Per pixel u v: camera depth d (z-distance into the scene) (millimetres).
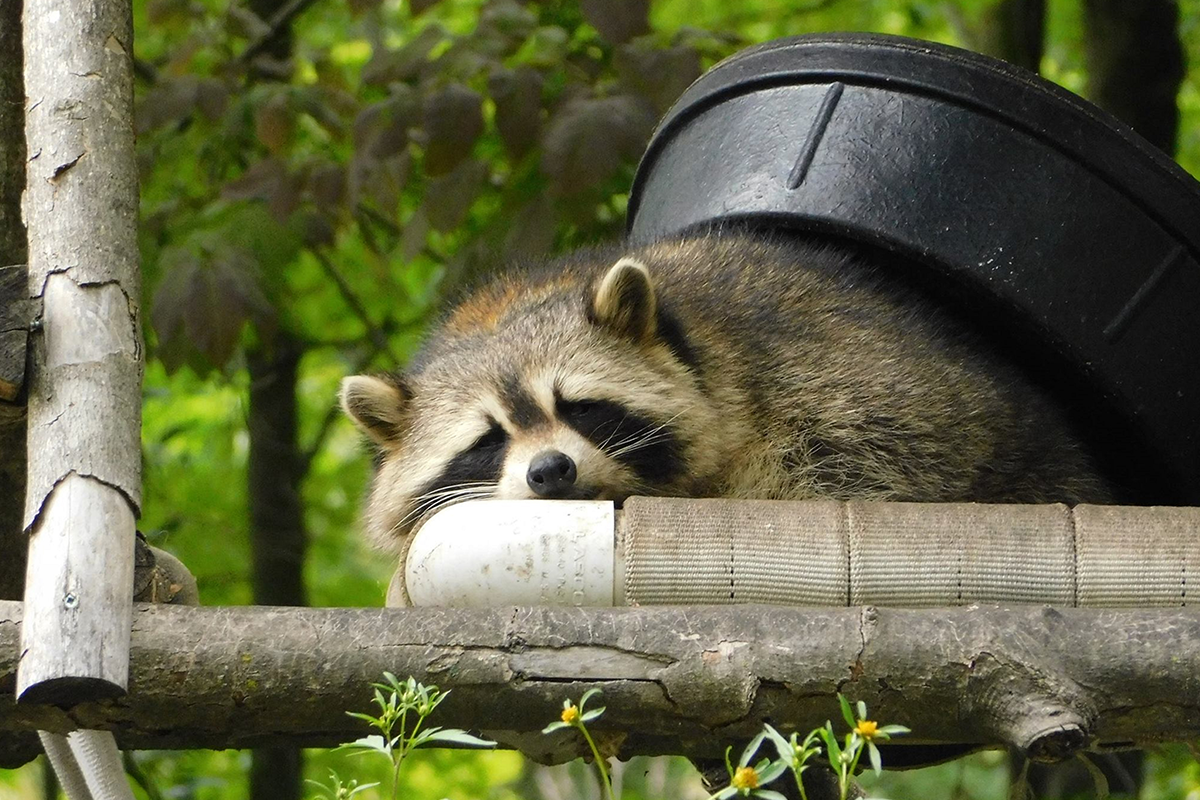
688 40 15250
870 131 10023
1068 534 7258
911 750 9188
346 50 20516
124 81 8125
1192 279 9695
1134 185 9586
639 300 10320
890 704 6625
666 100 14086
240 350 17375
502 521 7234
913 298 10430
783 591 7156
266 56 17391
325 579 21609
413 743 6371
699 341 10320
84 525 6746
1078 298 9484
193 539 19609
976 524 7266
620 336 10383
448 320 11727
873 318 10125
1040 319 9469
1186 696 6570
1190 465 9742
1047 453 9898
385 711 6410
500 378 10375
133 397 7285
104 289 7426
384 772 18797
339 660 6660
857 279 10406
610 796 6578
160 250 15828
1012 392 10000
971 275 9562
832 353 10023
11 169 9102
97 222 7590
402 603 7715
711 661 6617
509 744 7562
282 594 18781
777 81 10523
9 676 6609
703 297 10523
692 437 10070
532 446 9984
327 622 6758
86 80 7949
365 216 17422
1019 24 18203
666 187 11242
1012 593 7184
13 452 8406
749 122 10594
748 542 7180
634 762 27844
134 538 6992
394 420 11016
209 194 16625
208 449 21469
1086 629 6676
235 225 15398
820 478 9883
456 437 10453
